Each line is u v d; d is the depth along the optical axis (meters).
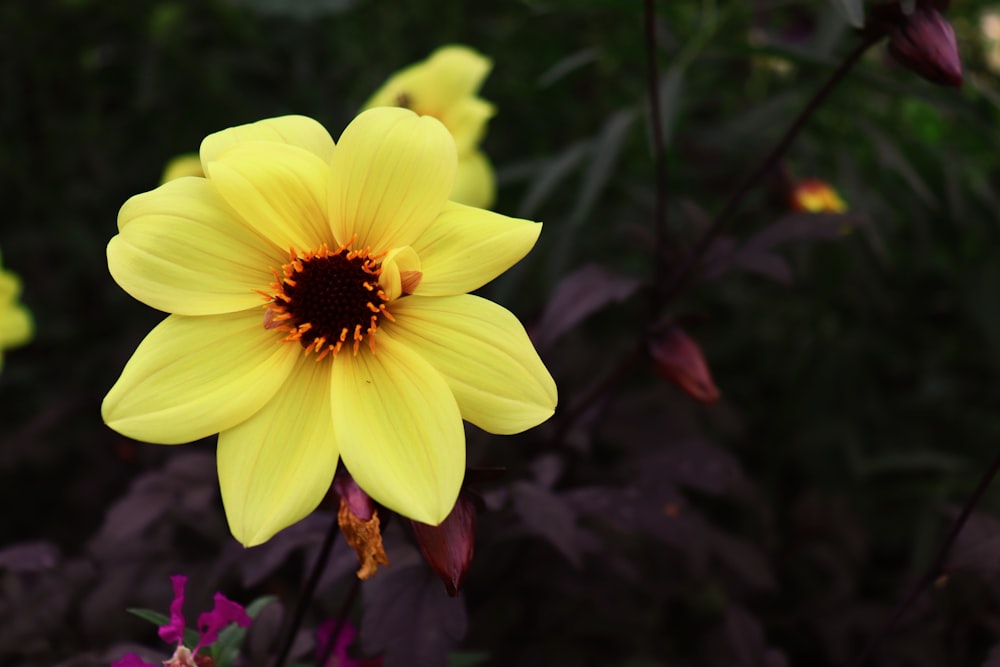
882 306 0.77
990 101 0.65
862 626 0.61
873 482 0.80
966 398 0.84
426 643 0.44
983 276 0.78
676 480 0.56
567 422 0.55
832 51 0.67
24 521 0.79
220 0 0.85
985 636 0.58
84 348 0.91
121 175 0.92
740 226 0.77
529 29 0.88
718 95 0.86
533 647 0.57
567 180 0.85
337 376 0.40
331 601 0.54
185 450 0.66
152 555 0.55
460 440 0.39
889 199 0.80
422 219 0.41
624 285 0.53
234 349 0.41
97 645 0.53
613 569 0.57
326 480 0.39
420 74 0.62
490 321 0.40
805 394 0.81
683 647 0.61
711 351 0.84
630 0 0.59
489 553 0.56
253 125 0.42
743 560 0.60
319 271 0.41
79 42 0.92
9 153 0.92
